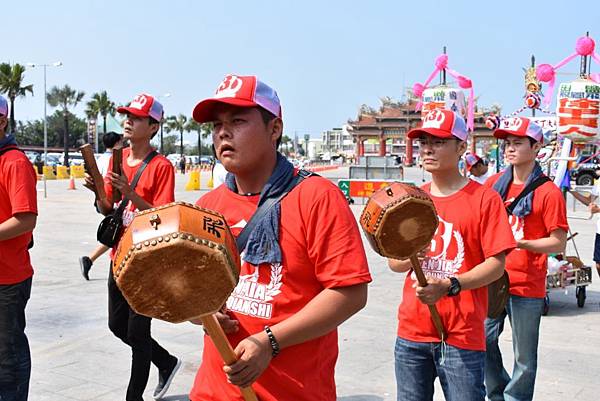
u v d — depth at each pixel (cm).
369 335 680
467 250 364
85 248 1231
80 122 10319
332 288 230
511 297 463
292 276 236
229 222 250
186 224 180
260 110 239
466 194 370
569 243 1353
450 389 355
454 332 351
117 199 488
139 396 471
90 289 880
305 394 238
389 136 7681
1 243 400
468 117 1373
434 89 1334
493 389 473
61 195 2609
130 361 591
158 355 511
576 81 941
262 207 240
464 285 341
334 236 232
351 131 7838
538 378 566
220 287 185
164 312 187
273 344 219
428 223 305
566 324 747
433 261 370
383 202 300
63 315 744
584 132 921
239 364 209
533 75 1478
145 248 175
